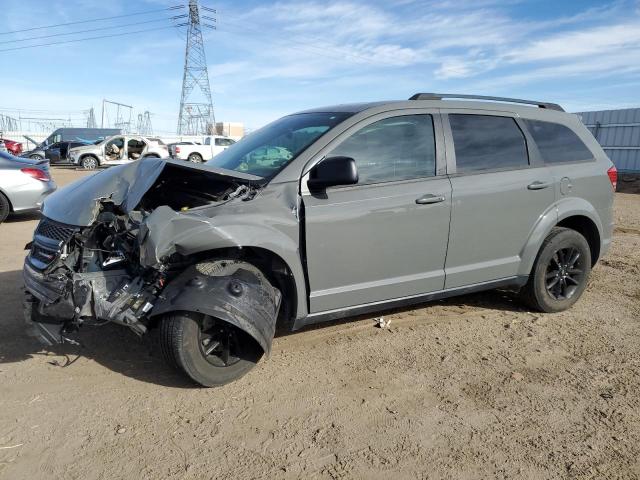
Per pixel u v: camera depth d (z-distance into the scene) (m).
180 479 2.74
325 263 3.88
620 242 8.62
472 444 3.07
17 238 8.48
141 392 3.57
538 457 2.96
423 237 4.25
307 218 3.75
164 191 4.35
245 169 4.14
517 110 4.93
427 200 4.19
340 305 4.04
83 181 4.09
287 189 3.78
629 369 4.01
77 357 4.04
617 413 3.41
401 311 5.13
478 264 4.62
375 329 4.70
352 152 4.03
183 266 3.66
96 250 3.59
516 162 4.79
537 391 3.68
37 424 3.19
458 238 4.43
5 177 9.67
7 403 3.41
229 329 3.58
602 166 5.31
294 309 3.87
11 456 2.90
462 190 4.38
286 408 3.41
